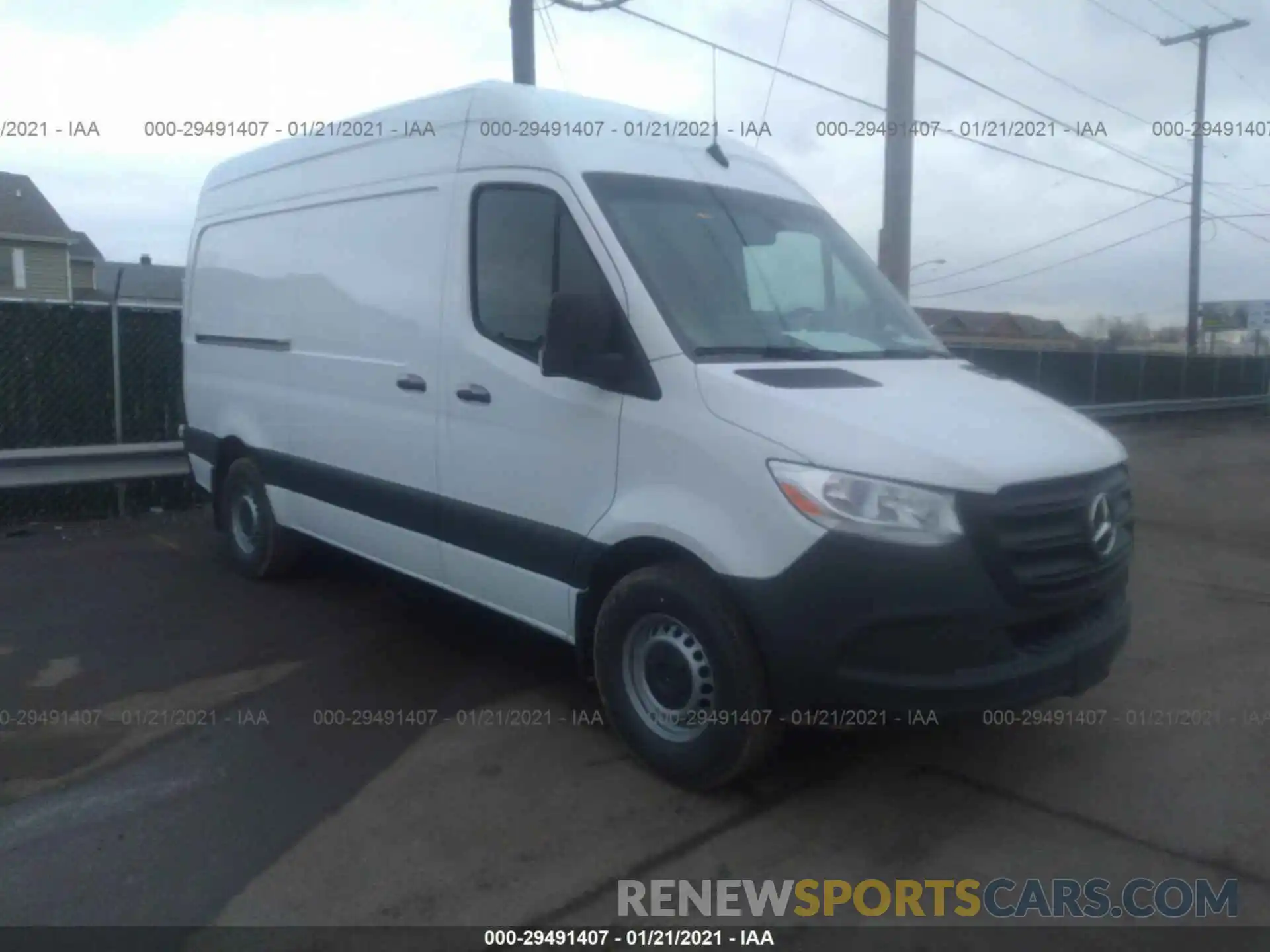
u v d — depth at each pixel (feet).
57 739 16.81
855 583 13.10
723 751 14.44
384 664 20.29
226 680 19.36
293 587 25.20
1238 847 14.06
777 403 13.93
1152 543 33.06
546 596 16.78
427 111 19.15
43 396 32.32
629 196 16.48
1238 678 20.34
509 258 17.12
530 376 16.56
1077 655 14.35
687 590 14.48
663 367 14.85
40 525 31.22
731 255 16.79
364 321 20.27
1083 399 74.79
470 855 13.60
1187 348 103.81
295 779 15.61
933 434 13.78
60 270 86.17
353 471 20.93
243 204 24.88
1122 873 13.41
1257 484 46.50
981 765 16.28
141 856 13.47
